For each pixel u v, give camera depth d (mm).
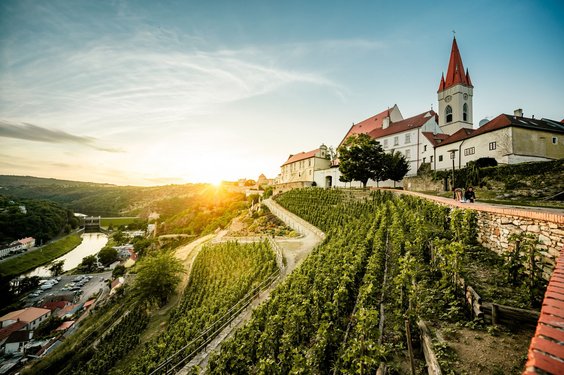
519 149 32969
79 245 124000
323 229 38531
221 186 132000
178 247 76562
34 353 40469
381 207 32375
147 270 34750
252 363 11867
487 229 11688
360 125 73562
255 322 13414
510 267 8242
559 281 3770
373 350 6891
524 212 9406
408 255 10586
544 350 2324
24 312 52156
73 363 27625
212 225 83938
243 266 31375
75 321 49844
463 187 33906
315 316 11992
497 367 5516
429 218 17656
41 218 115938
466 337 6645
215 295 26672
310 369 8086
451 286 8688
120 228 167750
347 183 61031
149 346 23297
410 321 7836
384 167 48000
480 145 37094
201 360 15039
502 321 6750
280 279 23281
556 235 7934
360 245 18578
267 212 59812
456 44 53219
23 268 83438
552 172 25297
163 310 32812
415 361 7105
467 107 52125
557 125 38906
